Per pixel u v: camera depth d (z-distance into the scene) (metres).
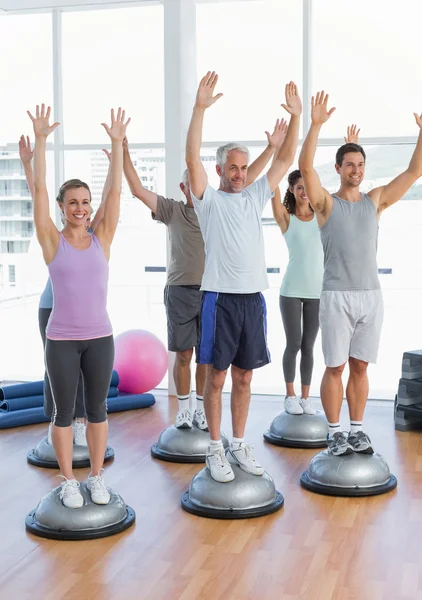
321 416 5.53
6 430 5.89
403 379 5.82
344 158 4.42
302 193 5.44
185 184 5.04
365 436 4.55
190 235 5.04
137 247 7.54
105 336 3.85
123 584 3.29
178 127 6.83
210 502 4.07
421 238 6.86
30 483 4.64
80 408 4.98
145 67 7.21
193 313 5.09
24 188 7.61
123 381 6.77
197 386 5.22
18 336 7.84
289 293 5.52
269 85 6.93
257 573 3.38
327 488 4.38
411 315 7.18
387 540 3.73
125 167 4.93
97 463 3.96
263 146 7.00
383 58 6.68
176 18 6.72
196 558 3.54
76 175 7.44
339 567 3.43
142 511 4.15
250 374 4.22
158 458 5.11
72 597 3.17
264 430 5.81
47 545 3.70
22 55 7.46
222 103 7.01
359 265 4.42
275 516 4.05
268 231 7.44
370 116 6.75
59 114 7.35
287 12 6.86
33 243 7.73
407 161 6.79
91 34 7.29
